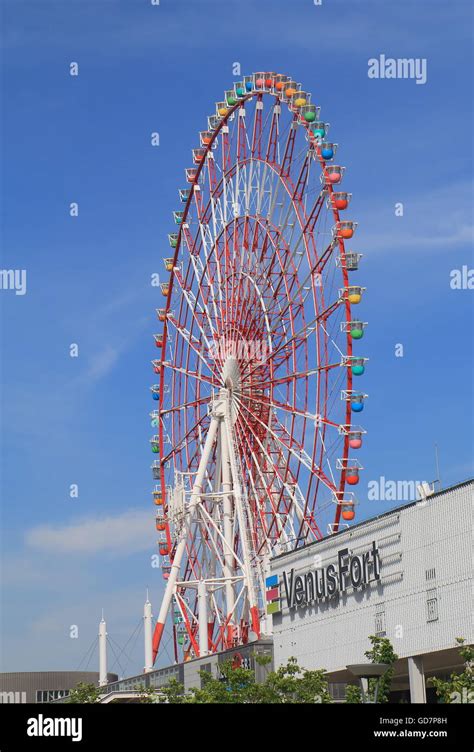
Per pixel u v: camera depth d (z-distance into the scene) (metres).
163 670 137.88
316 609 120.75
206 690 106.12
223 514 132.12
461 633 100.38
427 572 104.94
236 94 137.00
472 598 99.44
